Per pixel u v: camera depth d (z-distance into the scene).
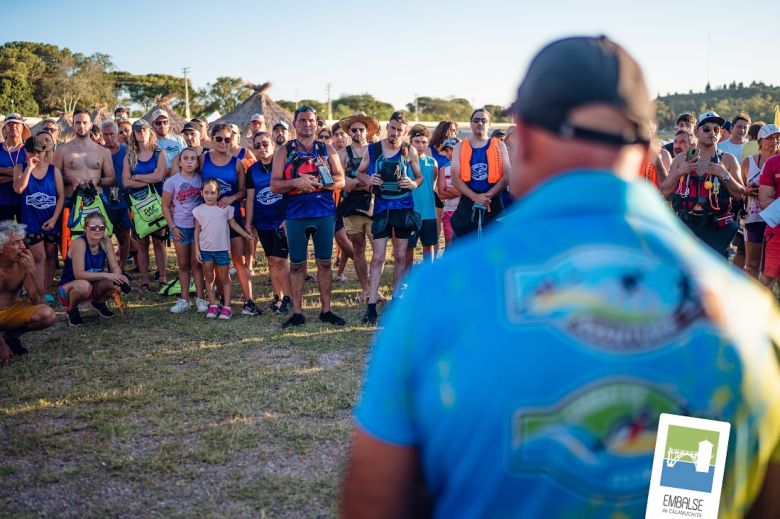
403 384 0.89
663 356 0.81
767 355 0.87
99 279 6.62
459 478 0.84
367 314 6.45
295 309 6.42
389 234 6.49
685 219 5.82
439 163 8.23
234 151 7.71
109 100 104.69
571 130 0.89
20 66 93.19
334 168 6.36
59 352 5.65
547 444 0.80
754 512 0.91
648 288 0.83
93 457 3.71
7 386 4.84
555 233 0.87
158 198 7.79
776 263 5.83
